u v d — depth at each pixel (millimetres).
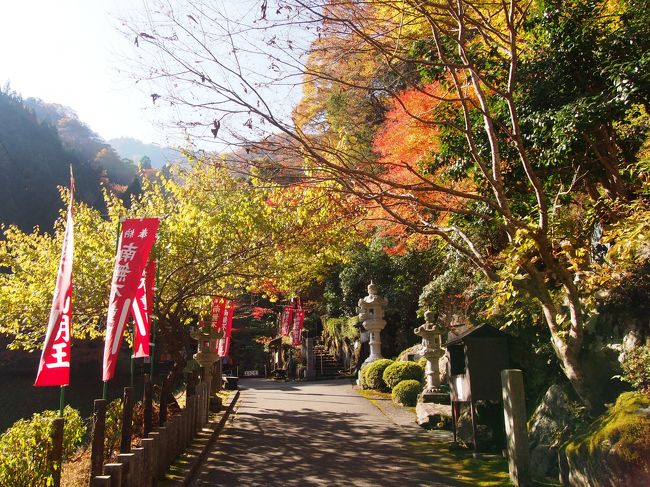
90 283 10227
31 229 41656
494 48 8102
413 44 8586
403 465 7578
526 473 6184
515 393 6414
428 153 10648
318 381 22594
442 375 13859
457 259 11773
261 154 6648
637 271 6770
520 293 8570
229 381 18203
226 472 7344
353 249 22031
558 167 7902
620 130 8312
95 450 4977
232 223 10516
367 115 11914
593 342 7047
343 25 6492
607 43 7348
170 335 11234
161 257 10523
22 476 5621
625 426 5008
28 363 27094
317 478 7012
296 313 28375
